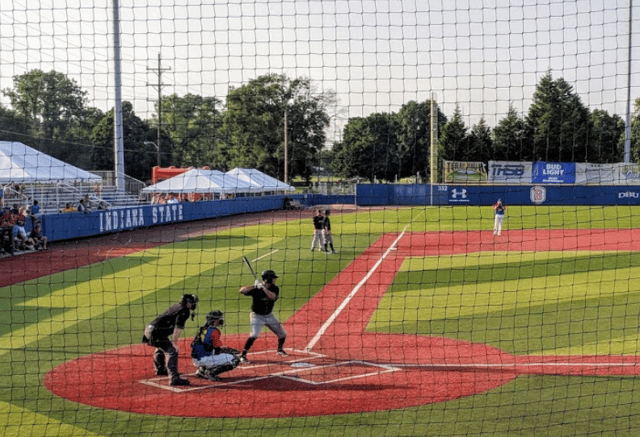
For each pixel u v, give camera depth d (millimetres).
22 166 33000
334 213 56719
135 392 10617
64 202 42031
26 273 23828
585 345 12945
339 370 11648
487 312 16062
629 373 11133
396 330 14570
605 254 26344
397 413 9523
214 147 65438
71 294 19516
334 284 20625
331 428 9008
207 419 9422
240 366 11984
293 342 13703
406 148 75750
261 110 57062
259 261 26453
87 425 9289
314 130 60188
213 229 42594
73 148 70750
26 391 10742
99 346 13539
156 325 10875
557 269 22641
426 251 29031
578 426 8953
